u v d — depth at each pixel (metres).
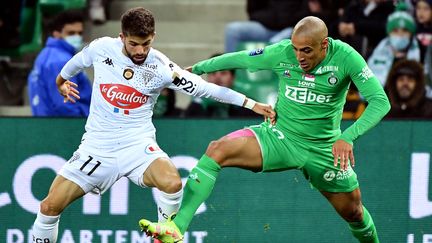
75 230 26.14
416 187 26.14
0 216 26.11
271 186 26.17
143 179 22.36
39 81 29.16
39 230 22.73
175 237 21.78
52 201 22.44
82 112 28.89
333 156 22.56
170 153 26.14
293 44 21.97
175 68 22.17
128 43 21.33
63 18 29.17
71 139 26.09
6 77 36.56
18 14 36.69
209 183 22.72
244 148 22.89
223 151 22.77
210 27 39.25
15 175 26.09
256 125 24.17
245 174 26.14
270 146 23.05
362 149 26.14
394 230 26.20
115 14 39.69
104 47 21.98
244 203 26.19
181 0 40.38
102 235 26.20
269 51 22.91
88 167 22.38
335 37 34.00
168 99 31.25
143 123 22.44
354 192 23.84
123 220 26.20
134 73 21.88
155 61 21.94
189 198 22.61
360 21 33.78
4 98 36.56
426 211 26.19
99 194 22.98
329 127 23.12
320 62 22.42
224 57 23.31
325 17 34.53
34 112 30.14
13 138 26.03
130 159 22.31
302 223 26.23
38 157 26.09
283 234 26.27
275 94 34.28
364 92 22.33
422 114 31.31
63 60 29.02
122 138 22.27
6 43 36.69
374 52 33.84
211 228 26.22
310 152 23.20
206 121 26.08
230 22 39.88
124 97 22.00
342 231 26.30
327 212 26.25
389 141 26.09
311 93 22.69
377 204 26.20
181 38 39.25
